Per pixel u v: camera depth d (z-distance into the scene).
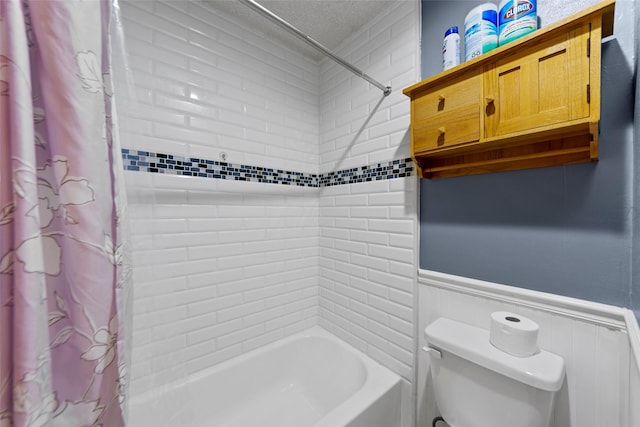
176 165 1.16
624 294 0.70
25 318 0.37
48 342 0.41
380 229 1.33
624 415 0.69
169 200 1.14
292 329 1.60
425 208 1.16
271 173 1.49
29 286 0.38
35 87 0.41
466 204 1.03
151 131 1.09
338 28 1.43
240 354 1.39
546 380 0.69
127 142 0.62
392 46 1.27
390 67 1.28
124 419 0.52
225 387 1.28
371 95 1.38
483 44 0.83
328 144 1.64
